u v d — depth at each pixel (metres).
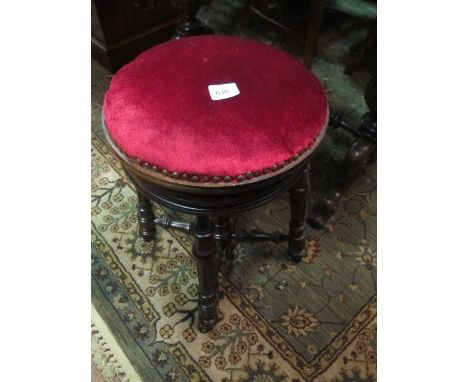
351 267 1.04
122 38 1.54
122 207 1.15
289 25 1.80
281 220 1.14
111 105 0.64
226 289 0.99
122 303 0.96
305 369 0.87
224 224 0.89
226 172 0.57
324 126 0.67
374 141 1.07
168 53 0.72
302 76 0.70
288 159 0.60
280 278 1.02
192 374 0.86
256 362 0.88
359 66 1.61
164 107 0.61
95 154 1.28
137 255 1.05
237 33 1.78
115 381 0.85
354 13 1.18
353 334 0.92
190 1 1.07
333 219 1.15
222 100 0.63
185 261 1.04
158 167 0.58
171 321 0.94
